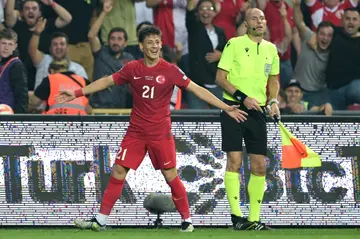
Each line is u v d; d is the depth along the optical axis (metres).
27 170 29.39
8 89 39.56
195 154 29.70
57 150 29.55
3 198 29.36
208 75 45.09
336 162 30.06
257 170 28.33
